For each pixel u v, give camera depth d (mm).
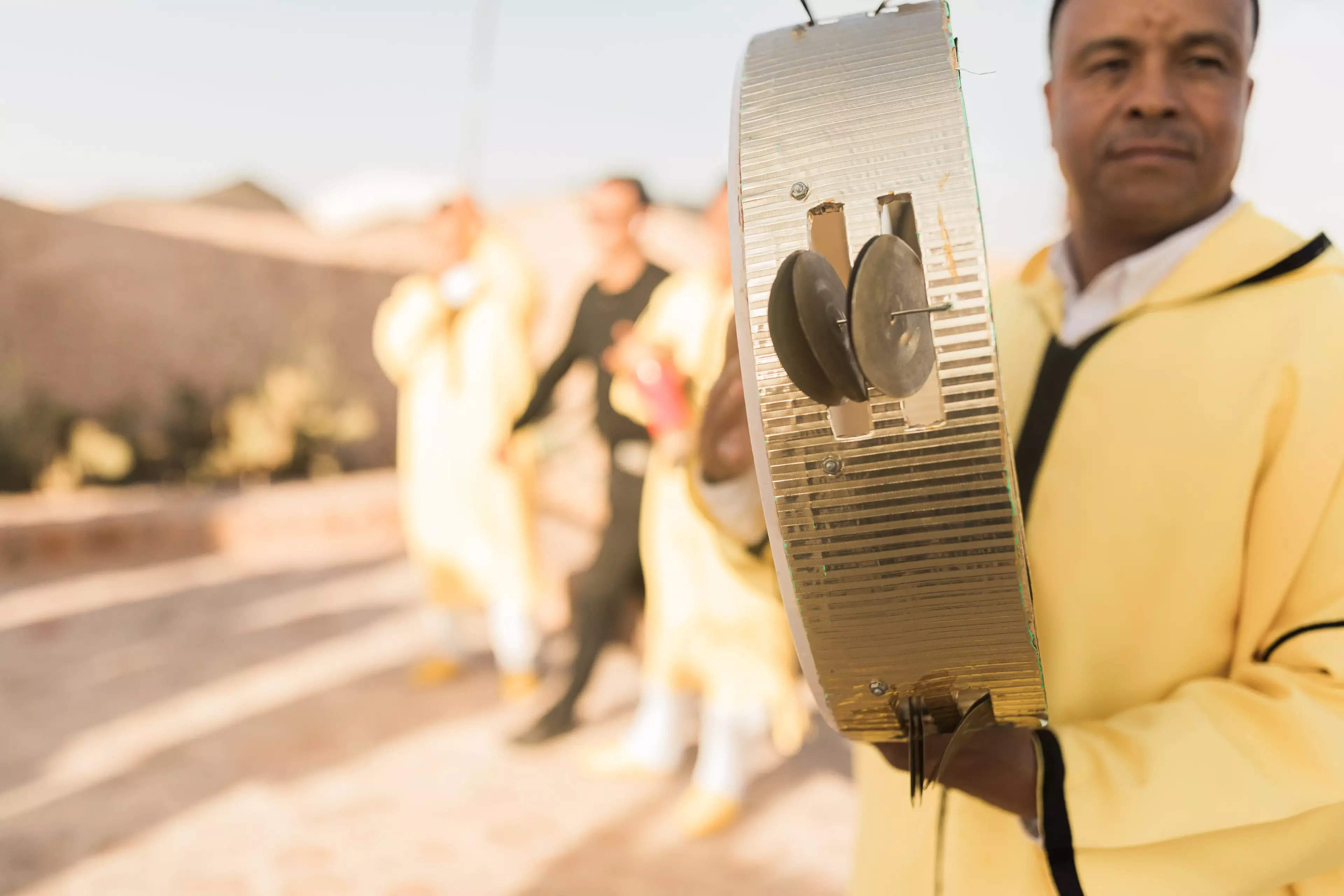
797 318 716
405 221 19516
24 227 10422
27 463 8797
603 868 2979
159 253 10961
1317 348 956
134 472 9508
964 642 826
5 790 3494
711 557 3168
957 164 752
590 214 3721
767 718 3217
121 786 3523
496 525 4395
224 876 2930
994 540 770
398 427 11867
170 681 4664
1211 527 978
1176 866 886
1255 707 902
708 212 3238
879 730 928
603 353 3742
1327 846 866
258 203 25578
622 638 5098
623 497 3752
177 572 7062
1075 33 1062
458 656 4699
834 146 777
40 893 2828
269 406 10070
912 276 732
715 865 2992
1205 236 1071
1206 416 983
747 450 1031
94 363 10344
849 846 3100
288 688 4562
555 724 3863
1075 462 1044
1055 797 897
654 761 3568
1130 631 1017
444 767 3689
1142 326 1055
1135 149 1035
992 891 1069
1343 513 921
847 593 816
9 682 4641
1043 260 1302
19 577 6844
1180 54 1015
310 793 3479
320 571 7180
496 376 4402
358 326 11867
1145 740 918
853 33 818
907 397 726
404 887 2871
